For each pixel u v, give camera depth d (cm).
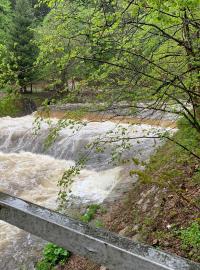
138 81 419
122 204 847
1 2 2298
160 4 310
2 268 763
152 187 774
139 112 450
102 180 1134
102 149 515
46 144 477
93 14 389
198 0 303
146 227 643
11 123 2109
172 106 457
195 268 98
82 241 120
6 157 1565
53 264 718
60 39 417
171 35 428
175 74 400
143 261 104
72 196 1025
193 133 527
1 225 906
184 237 525
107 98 436
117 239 116
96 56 414
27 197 1123
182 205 617
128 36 412
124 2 373
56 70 435
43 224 131
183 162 699
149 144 1147
